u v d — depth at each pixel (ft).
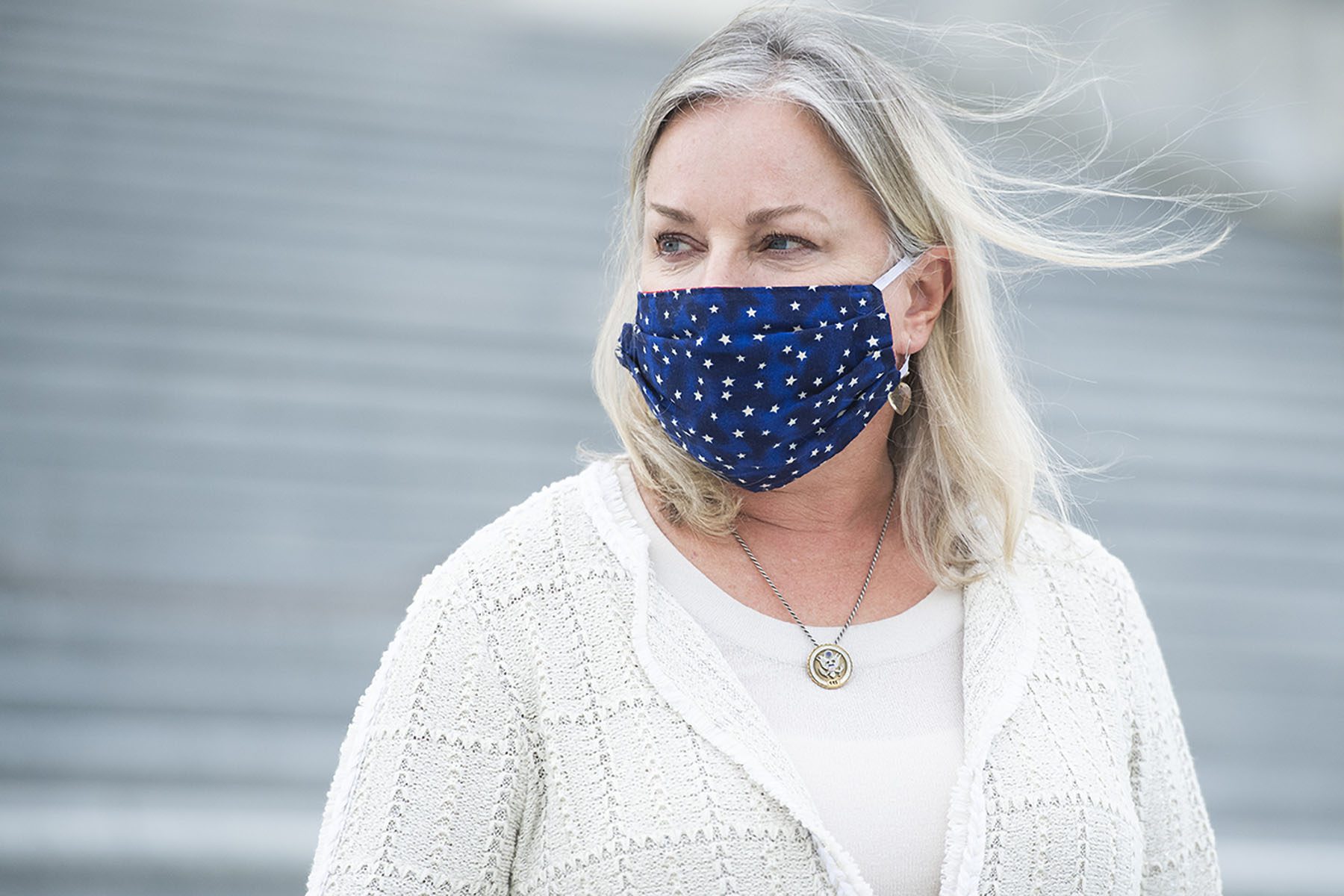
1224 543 49.96
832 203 13.44
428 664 12.91
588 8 85.66
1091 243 15.93
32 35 71.92
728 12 86.89
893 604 14.03
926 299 14.49
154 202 61.26
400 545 45.44
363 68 75.56
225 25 76.74
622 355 14.17
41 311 53.62
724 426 13.26
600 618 13.10
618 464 14.51
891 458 15.02
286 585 43.16
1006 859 12.82
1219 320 64.23
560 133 72.69
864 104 13.53
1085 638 14.37
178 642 40.63
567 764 12.70
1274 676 44.11
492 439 50.62
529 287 59.72
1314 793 39.27
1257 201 70.95
